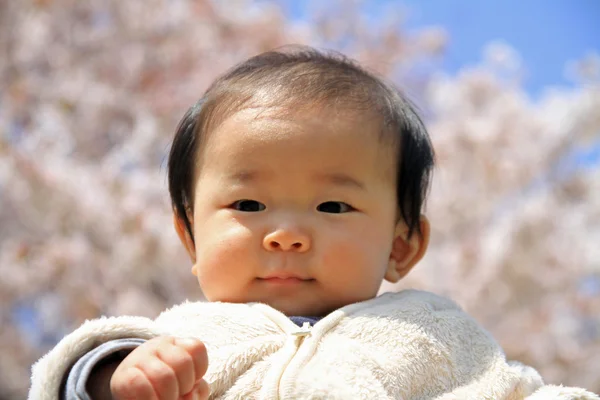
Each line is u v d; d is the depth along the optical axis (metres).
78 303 7.46
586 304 8.52
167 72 9.20
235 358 1.58
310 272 1.78
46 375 1.42
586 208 9.18
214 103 1.94
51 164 7.71
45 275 7.57
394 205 1.98
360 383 1.52
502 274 8.34
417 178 2.10
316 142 1.80
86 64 9.09
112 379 1.35
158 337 1.40
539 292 8.49
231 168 1.82
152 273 7.54
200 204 1.88
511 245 8.30
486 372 1.76
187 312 1.72
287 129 1.80
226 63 9.21
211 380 1.55
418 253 2.13
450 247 8.66
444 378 1.70
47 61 9.09
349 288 1.81
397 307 1.78
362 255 1.82
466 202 9.01
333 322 1.68
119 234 7.51
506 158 9.26
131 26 9.28
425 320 1.77
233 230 1.80
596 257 8.66
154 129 8.54
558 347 8.41
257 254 1.78
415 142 2.10
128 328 1.50
